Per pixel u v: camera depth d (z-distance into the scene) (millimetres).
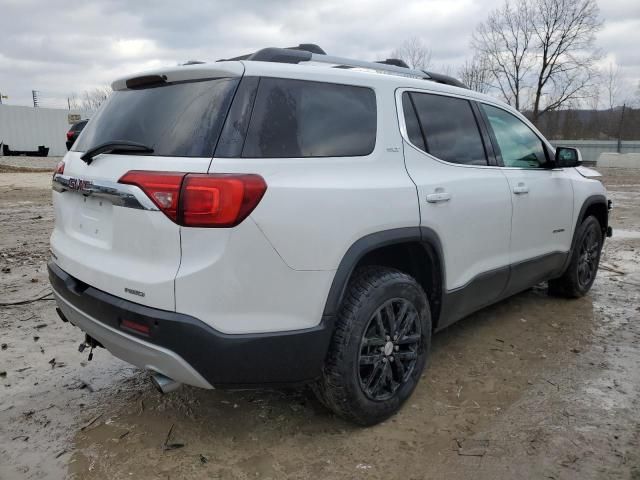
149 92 2770
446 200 3156
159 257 2301
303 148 2555
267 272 2342
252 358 2355
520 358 3770
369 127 2898
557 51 38000
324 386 2699
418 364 3070
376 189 2736
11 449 2695
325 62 3104
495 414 3020
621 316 4648
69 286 2734
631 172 27672
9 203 12242
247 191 2258
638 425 2898
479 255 3527
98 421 2955
